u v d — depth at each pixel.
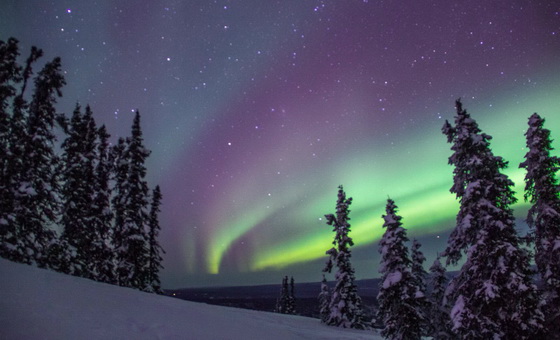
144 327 8.24
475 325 14.32
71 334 6.39
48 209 23.39
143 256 28.05
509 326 13.85
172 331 8.58
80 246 25.44
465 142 16.12
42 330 6.17
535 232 16.62
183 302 14.66
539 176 16.67
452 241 16.30
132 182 29.05
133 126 30.30
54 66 24.81
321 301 41.03
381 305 22.39
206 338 8.91
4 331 5.70
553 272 15.79
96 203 27.88
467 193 15.25
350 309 33.19
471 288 15.09
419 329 21.41
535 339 13.52
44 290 8.89
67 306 8.05
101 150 29.75
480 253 14.54
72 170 26.09
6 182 21.89
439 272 28.45
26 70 24.67
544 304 13.89
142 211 28.84
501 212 14.66
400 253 23.00
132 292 13.27
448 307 26.52
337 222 36.94
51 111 24.48
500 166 15.66
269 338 11.70
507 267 13.99
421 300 22.06
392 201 24.28
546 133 16.78
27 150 23.33
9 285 8.48
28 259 22.05
